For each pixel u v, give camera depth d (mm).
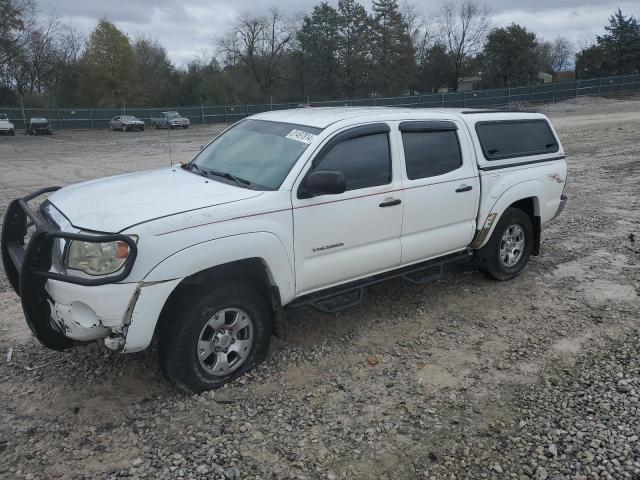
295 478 3014
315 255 4211
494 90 49062
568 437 3350
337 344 4578
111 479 2992
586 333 4789
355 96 69312
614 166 14273
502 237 5844
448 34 72750
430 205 4930
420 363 4273
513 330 4863
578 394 3814
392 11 68562
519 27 64188
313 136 4270
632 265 6586
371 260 4582
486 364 4258
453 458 3182
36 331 3605
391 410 3645
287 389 3883
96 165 19172
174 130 45031
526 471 3072
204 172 4543
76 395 3795
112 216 3490
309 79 69688
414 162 4848
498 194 5543
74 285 3328
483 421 3523
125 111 50125
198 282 3652
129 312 3344
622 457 3172
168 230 3414
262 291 4164
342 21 67438
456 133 5266
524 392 3854
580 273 6332
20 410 3613
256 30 73438
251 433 3389
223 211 3656
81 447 3256
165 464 3109
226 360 3885
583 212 9414
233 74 73312
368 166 4496
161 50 82938
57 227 3643
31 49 65500
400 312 5238
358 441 3326
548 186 6141
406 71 70125
